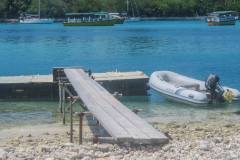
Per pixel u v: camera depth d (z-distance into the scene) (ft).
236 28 345.10
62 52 152.56
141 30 312.29
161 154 28.78
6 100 70.38
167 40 210.59
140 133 31.60
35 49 163.84
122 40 211.00
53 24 449.06
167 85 70.38
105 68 112.47
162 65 118.01
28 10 526.57
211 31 296.92
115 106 40.98
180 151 29.73
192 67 113.91
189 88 70.74
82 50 159.63
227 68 111.34
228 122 54.44
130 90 73.36
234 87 85.10
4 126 52.31
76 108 63.87
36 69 111.65
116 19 396.57
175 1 575.38
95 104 42.06
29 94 71.61
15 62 124.67
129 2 559.79
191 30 312.91
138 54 146.00
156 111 61.93
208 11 584.81
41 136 46.34
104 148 30.01
